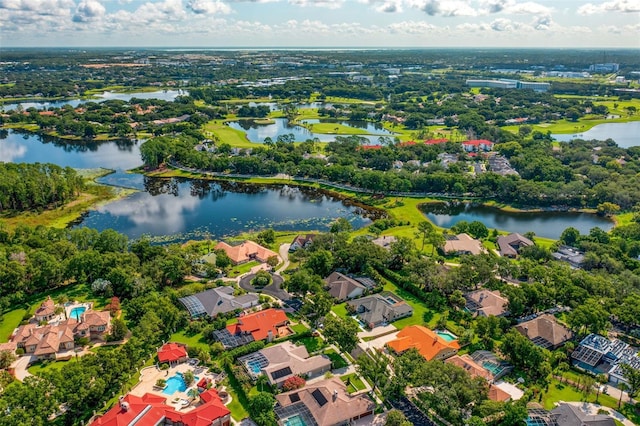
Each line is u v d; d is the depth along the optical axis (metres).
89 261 179.50
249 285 183.88
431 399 115.75
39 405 106.62
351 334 136.25
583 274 177.12
